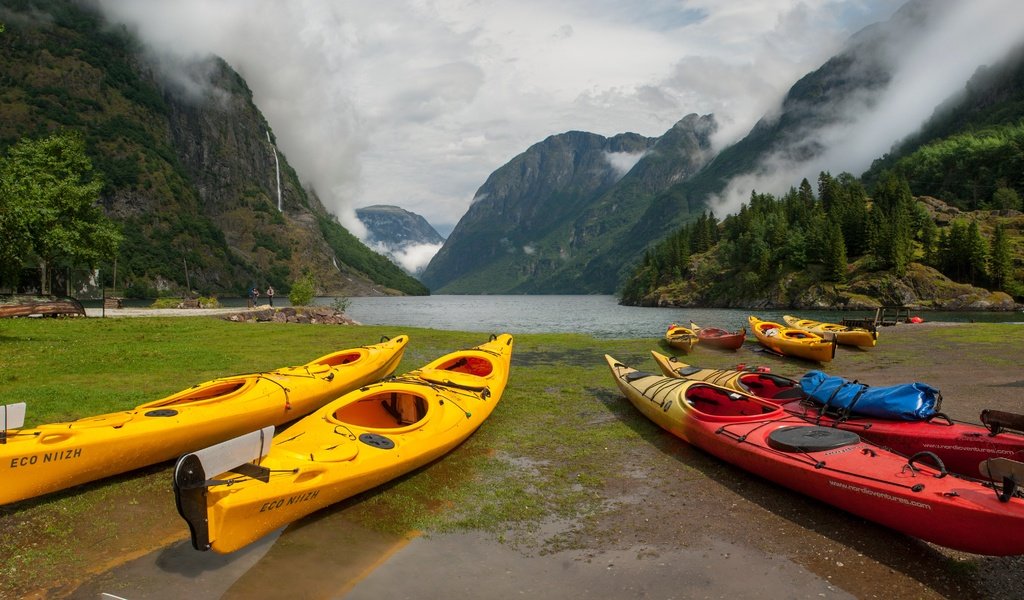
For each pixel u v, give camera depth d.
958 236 103.44
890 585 5.26
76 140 34.47
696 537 6.14
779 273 114.56
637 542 6.04
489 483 7.58
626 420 10.55
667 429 9.46
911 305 96.44
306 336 21.48
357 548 5.85
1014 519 4.94
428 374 10.66
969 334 22.58
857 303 99.75
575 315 81.12
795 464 6.78
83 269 47.59
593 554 5.80
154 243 198.25
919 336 22.67
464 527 6.35
